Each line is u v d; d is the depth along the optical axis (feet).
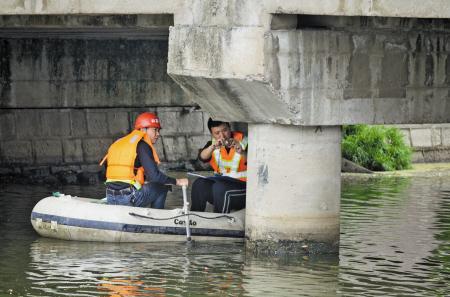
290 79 46.16
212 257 49.96
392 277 46.24
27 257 49.60
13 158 81.30
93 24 67.15
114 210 53.42
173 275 45.96
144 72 85.87
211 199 57.11
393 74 48.67
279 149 49.03
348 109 47.67
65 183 80.84
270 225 49.65
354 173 87.45
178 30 50.19
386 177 85.10
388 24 48.24
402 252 51.88
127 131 85.15
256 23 45.57
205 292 42.88
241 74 46.29
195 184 57.26
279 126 48.88
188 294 42.52
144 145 54.75
